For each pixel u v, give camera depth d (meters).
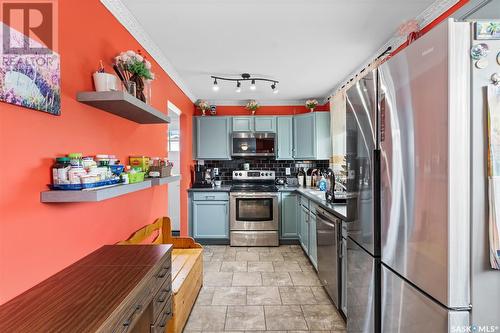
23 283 1.04
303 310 2.34
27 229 1.07
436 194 0.96
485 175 0.90
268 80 3.58
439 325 0.95
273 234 4.15
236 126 4.55
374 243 1.44
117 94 1.40
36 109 1.11
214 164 4.79
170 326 1.88
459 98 0.89
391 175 1.25
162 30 2.23
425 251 1.03
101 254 1.42
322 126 4.27
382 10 1.95
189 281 2.25
